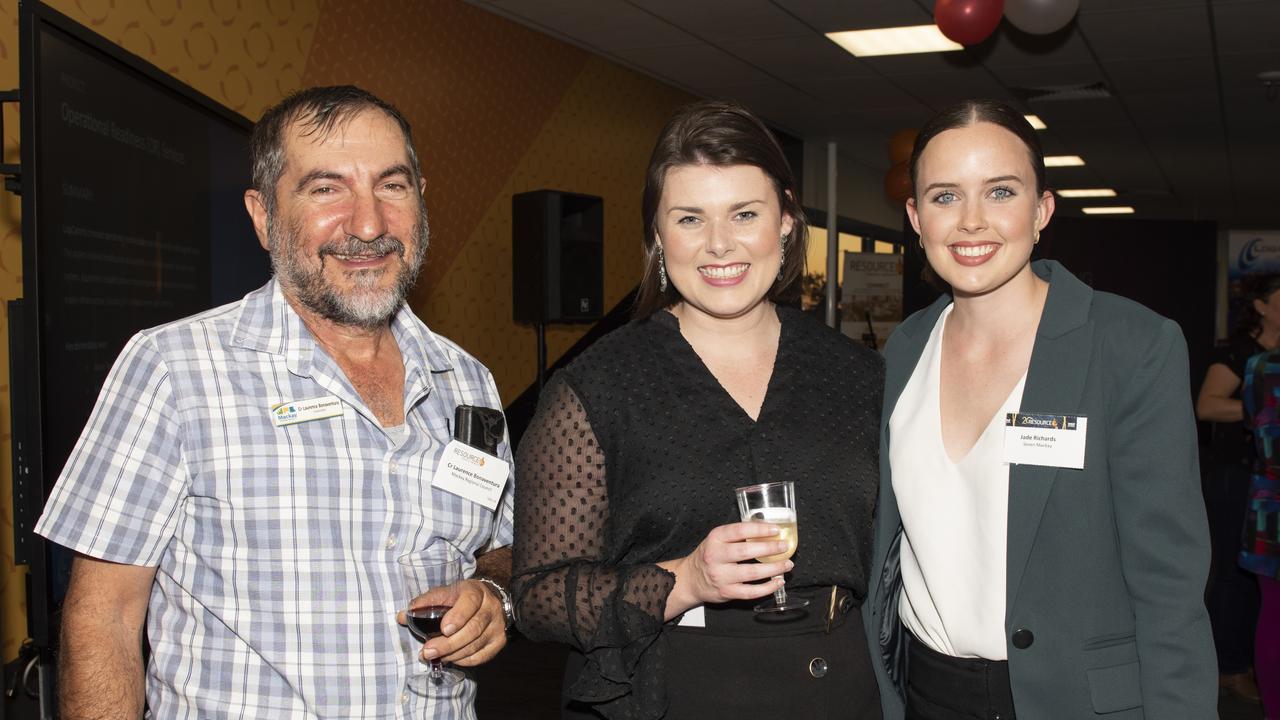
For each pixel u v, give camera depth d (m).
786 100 9.48
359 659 1.53
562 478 1.66
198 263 2.64
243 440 1.52
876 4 6.49
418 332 1.80
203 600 1.50
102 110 2.07
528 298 6.75
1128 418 1.61
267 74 5.02
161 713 1.52
